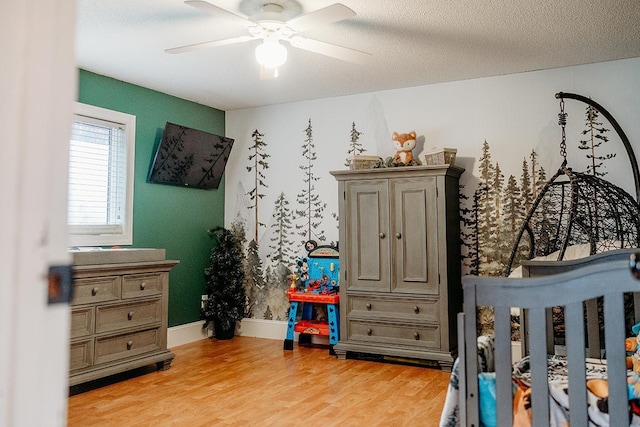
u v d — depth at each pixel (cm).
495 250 441
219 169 538
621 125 401
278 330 527
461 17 317
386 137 488
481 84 450
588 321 276
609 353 167
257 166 550
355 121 502
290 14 309
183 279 511
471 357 189
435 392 346
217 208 555
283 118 538
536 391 175
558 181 416
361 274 448
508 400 181
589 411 173
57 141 58
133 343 382
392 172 438
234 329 539
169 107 498
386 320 434
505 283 183
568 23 328
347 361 436
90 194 425
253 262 546
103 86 433
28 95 56
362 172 448
